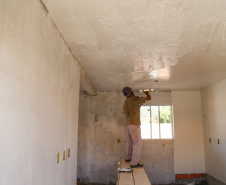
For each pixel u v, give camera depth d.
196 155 5.74
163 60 3.22
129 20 2.02
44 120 1.76
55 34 2.12
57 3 1.74
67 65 2.63
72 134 2.95
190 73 4.02
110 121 5.87
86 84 4.44
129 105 4.02
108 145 5.77
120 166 4.03
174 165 5.70
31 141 1.48
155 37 2.40
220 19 2.00
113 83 4.89
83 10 1.85
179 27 2.16
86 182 5.61
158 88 5.58
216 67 3.62
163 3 1.75
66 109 2.58
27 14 1.43
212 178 5.20
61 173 2.34
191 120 5.88
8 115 1.16
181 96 5.97
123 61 3.27
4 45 1.12
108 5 1.78
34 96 1.54
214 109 5.09
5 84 1.13
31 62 1.49
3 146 1.10
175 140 5.80
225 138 4.57
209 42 2.54
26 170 1.40
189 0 1.71
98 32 2.28
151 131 5.95
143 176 3.40
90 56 3.04
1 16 1.10
